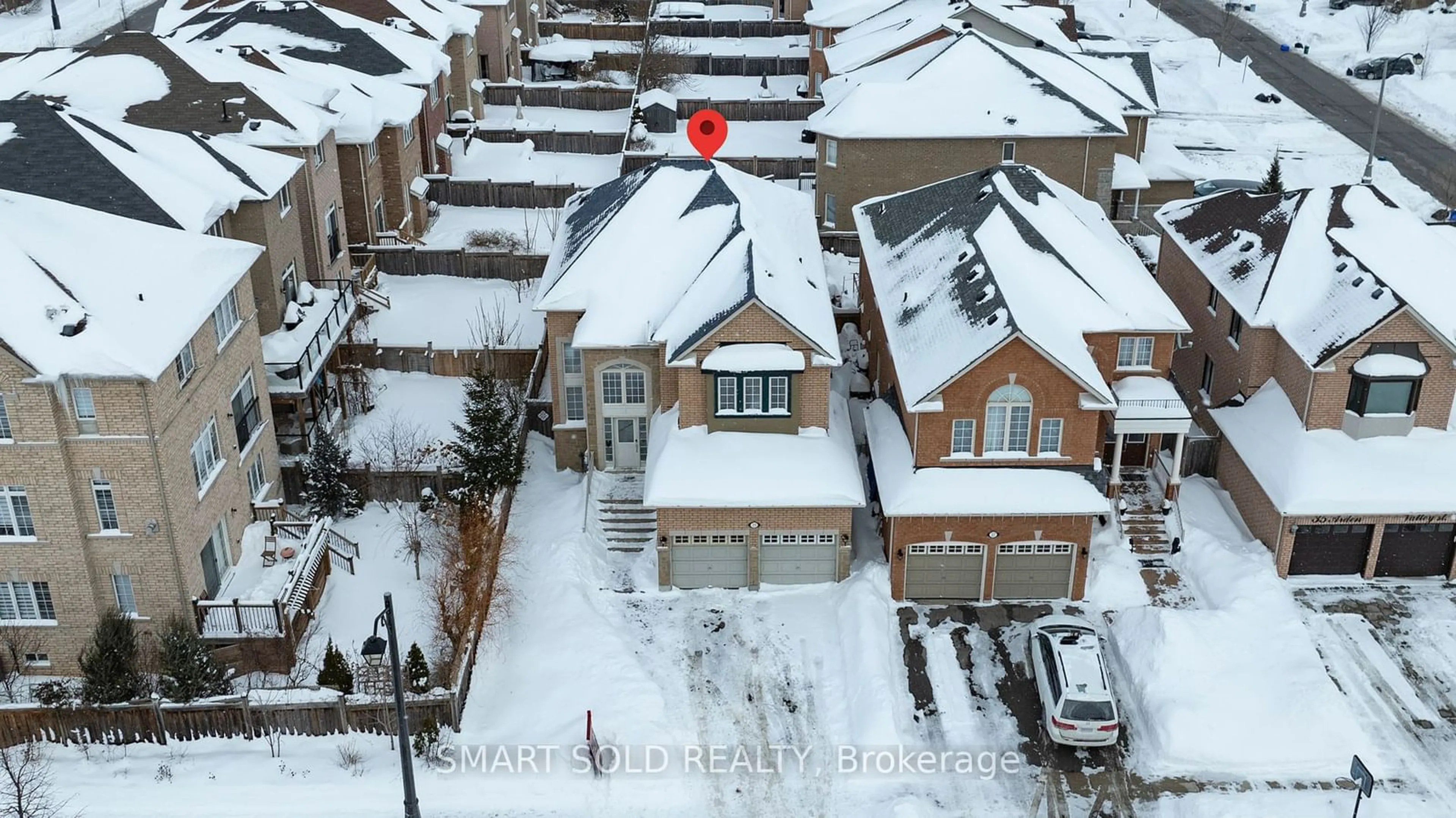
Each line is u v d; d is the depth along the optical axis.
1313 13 106.88
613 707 33.00
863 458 43.16
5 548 32.72
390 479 40.81
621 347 39.94
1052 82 60.88
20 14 100.31
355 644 35.16
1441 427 39.16
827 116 60.62
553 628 36.00
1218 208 47.41
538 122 77.75
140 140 41.00
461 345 49.69
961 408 36.25
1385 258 40.09
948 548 37.25
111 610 33.94
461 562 36.62
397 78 61.81
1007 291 37.09
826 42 77.50
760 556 38.12
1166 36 103.38
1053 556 37.50
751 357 37.75
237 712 31.58
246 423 38.44
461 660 32.84
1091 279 40.28
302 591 35.31
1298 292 40.84
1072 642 33.84
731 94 82.25
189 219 38.28
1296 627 35.62
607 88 81.69
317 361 43.22
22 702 32.91
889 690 33.59
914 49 65.88
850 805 30.44
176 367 33.06
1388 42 97.75
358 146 54.59
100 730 31.48
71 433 31.61
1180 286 47.94
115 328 31.27
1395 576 38.75
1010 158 59.44
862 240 48.31
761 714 33.41
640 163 69.06
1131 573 38.69
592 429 42.16
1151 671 34.09
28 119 38.16
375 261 56.09
